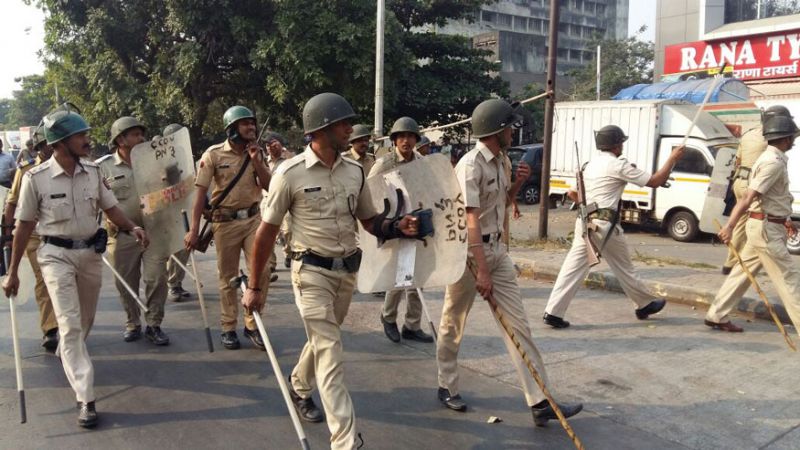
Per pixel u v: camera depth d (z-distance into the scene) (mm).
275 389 4797
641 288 6305
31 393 4789
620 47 45844
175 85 17000
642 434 3959
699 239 13141
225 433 4062
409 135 5223
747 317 6465
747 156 6715
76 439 3998
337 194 3590
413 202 3803
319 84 15617
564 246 10820
